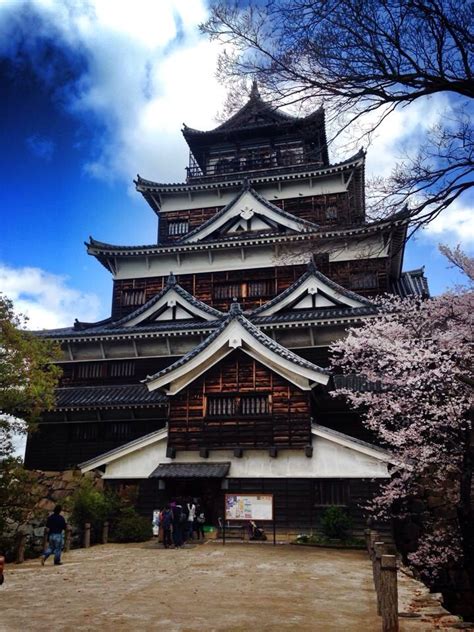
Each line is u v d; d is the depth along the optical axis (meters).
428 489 19.92
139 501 22.17
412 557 17.91
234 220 35.03
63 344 30.08
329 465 20.70
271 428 21.39
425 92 8.20
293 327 26.91
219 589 11.22
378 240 10.59
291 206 36.88
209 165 41.19
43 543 18.61
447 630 8.22
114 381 29.81
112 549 18.72
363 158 34.25
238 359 22.38
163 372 22.30
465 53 7.71
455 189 8.73
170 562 15.18
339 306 28.36
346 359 22.44
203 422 22.03
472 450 17.11
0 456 18.55
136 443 22.47
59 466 27.02
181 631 7.93
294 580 12.39
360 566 14.71
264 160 38.62
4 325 19.08
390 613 7.89
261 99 9.23
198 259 34.25
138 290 34.78
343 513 19.78
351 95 8.45
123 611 9.20
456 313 18.25
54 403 22.69
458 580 17.66
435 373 16.52
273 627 8.21
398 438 18.38
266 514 19.17
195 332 28.44
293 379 21.59
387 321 22.39
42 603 9.91
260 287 33.16
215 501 21.22
